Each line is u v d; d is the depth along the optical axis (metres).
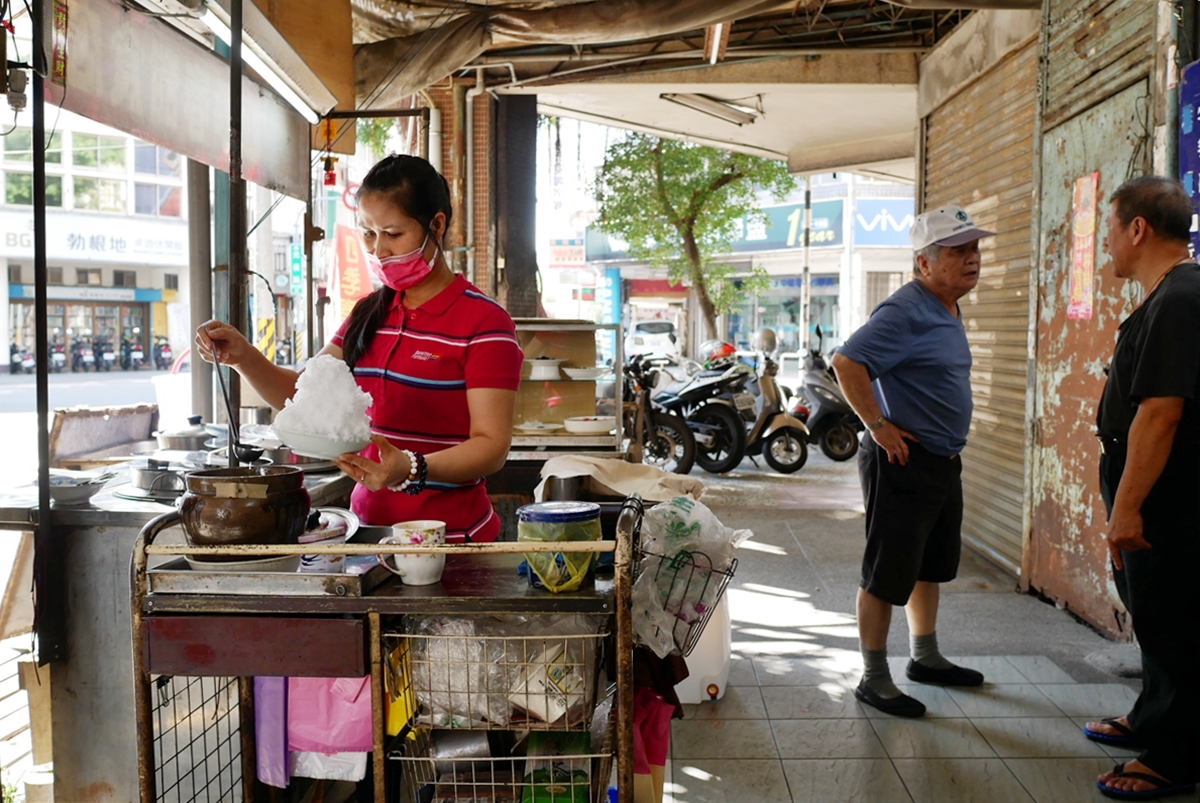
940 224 3.05
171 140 3.19
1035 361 4.63
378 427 2.04
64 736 2.46
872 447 3.19
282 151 4.38
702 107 8.16
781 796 2.66
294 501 1.70
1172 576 2.51
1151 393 2.43
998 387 5.26
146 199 25.83
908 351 3.02
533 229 8.10
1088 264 4.06
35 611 2.38
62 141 23.75
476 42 5.64
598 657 1.82
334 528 1.84
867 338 3.01
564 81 7.46
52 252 24.00
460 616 1.72
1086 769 2.81
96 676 2.44
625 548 1.59
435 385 1.98
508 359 1.95
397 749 1.80
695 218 14.44
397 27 5.76
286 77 3.42
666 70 7.23
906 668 3.58
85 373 25.98
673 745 2.98
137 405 4.18
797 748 2.96
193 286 4.70
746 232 23.14
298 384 1.63
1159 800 2.60
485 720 1.72
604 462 3.00
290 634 1.62
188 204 4.67
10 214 23.31
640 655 1.92
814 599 4.61
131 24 2.86
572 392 4.75
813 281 22.36
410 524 1.71
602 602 1.61
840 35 6.70
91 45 2.60
